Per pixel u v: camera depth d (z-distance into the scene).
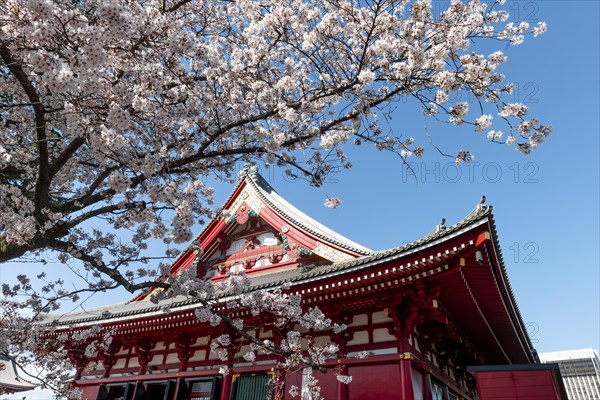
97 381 16.08
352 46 7.18
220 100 7.82
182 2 6.49
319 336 12.03
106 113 5.55
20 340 9.03
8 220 5.20
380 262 9.95
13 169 6.77
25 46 4.69
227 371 11.80
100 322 14.27
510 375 9.77
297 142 7.13
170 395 13.95
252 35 7.78
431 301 10.26
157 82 5.95
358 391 10.54
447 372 14.58
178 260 17.81
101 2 4.41
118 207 6.11
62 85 3.95
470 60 6.09
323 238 15.16
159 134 7.30
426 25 6.12
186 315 12.89
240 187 18.03
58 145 8.11
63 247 6.04
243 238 17.73
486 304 12.24
